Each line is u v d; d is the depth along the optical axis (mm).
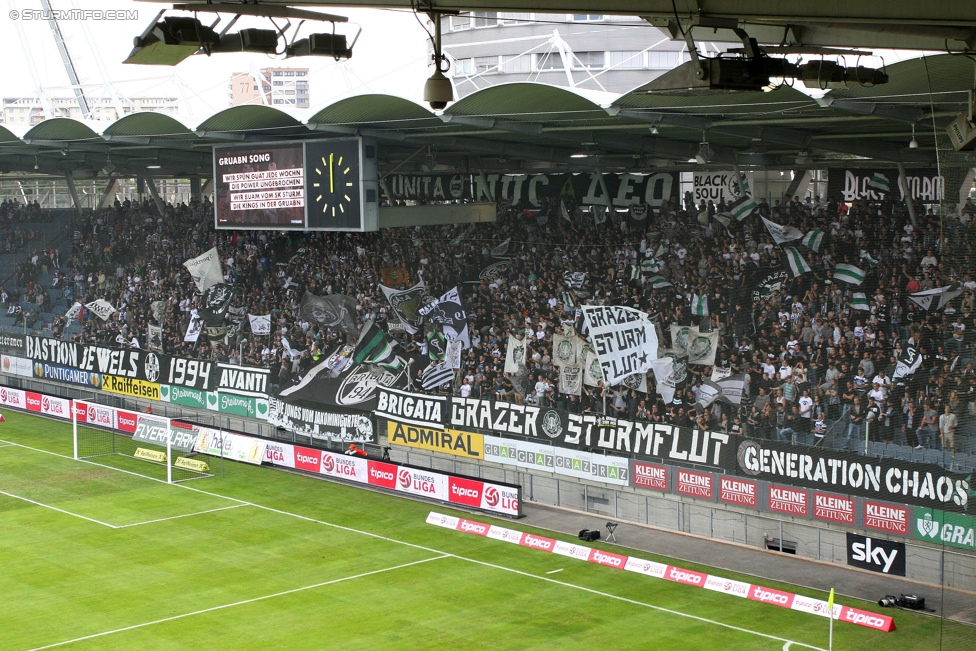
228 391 43625
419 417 37812
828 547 27719
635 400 34438
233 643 22859
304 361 43062
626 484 31844
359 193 37625
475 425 36250
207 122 36969
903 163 32781
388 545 29969
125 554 29094
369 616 24469
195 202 55250
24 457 40625
